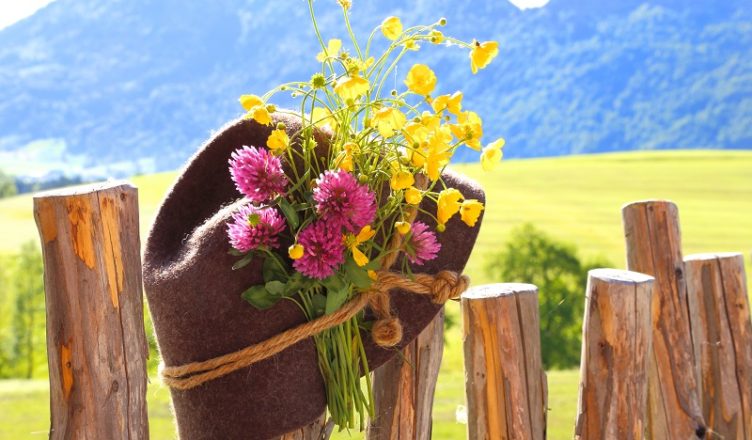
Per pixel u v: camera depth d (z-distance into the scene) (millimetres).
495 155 1235
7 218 43344
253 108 1195
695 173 51844
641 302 1585
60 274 1184
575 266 31797
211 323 1229
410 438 1602
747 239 38219
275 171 1191
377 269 1258
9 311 28125
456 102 1226
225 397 1251
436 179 1223
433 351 1602
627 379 1587
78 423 1192
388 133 1152
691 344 2059
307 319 1255
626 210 2137
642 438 1620
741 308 2156
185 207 1368
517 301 1554
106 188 1211
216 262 1221
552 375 9734
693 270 2150
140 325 1249
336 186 1174
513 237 33312
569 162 55562
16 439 8469
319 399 1299
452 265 1345
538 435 1575
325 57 1251
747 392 2143
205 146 1370
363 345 1333
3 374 27609
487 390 1542
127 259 1224
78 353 1190
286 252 1238
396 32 1228
